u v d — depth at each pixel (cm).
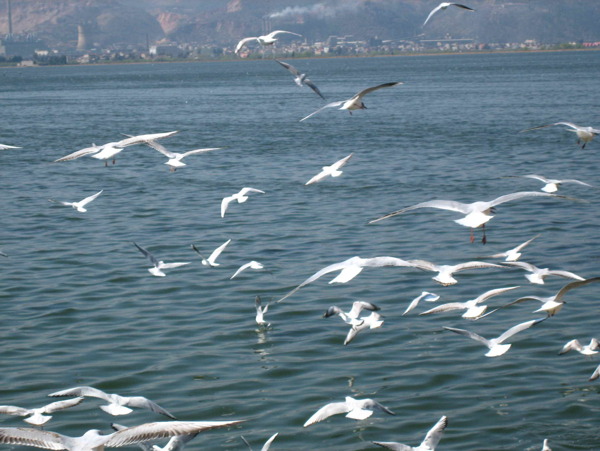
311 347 2553
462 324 2730
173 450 1441
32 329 2742
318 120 10800
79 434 2030
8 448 1983
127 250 3797
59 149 7962
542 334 2620
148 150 7819
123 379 2334
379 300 2988
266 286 3178
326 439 1995
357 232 4078
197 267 3475
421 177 5731
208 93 18662
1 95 19925
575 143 7350
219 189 5450
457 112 11244
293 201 4934
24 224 4416
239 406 2162
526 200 4791
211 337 2652
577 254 3556
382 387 2261
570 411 2103
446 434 2005
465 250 3669
